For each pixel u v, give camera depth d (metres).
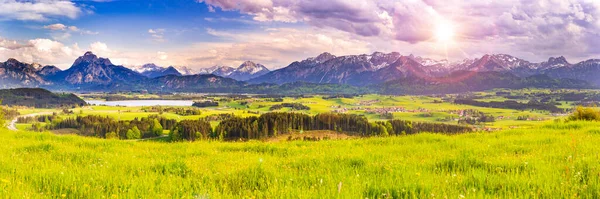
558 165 8.84
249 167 9.46
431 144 16.14
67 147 15.64
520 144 15.00
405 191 6.86
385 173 8.66
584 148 11.70
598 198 6.12
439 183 7.28
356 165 10.41
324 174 8.86
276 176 8.69
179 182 8.14
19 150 14.14
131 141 20.25
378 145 16.78
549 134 18.11
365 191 6.95
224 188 7.48
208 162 11.84
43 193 6.91
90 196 6.93
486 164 9.58
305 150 15.44
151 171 9.66
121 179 8.17
